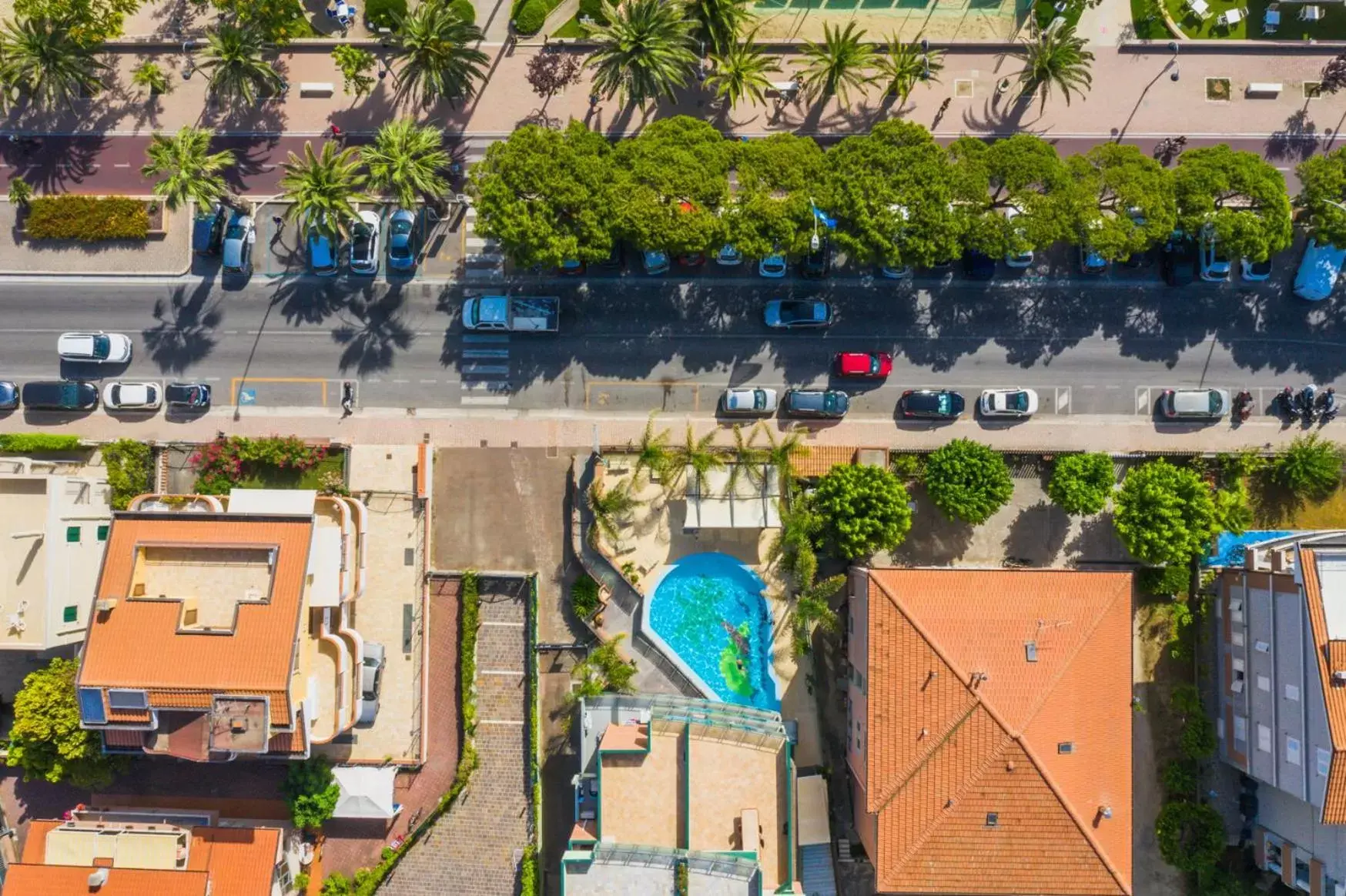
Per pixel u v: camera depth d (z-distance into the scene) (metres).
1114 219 50.25
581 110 56.97
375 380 56.28
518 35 57.06
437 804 54.47
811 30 57.19
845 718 54.50
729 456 53.88
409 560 54.56
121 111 57.25
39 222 55.88
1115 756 46.66
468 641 54.12
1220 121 56.81
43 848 52.16
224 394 56.31
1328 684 44.59
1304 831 49.66
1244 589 51.50
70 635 50.72
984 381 56.03
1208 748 52.06
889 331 56.22
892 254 49.50
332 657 49.38
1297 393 55.41
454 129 57.03
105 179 57.12
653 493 55.38
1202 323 56.00
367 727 54.56
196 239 55.78
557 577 55.47
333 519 50.44
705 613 55.53
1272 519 55.38
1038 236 49.47
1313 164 51.78
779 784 48.59
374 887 54.22
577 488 55.19
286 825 53.41
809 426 56.06
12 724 55.28
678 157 48.78
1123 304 56.06
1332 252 54.56
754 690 54.97
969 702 45.25
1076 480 51.91
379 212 56.28
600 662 53.34
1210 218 49.88
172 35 57.28
